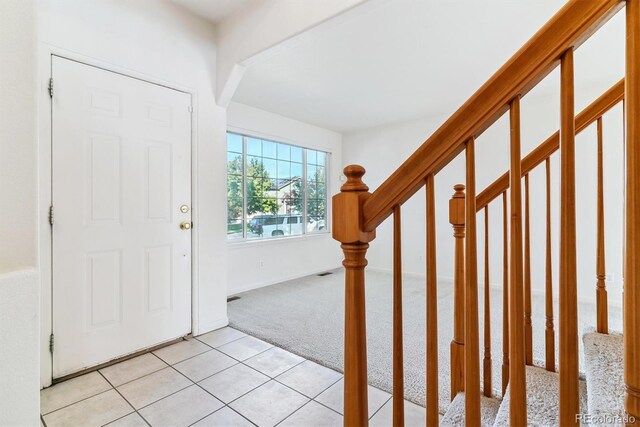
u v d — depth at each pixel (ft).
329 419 5.51
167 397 6.09
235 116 13.69
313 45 8.91
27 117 2.13
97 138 7.02
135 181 7.65
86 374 6.82
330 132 18.76
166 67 8.15
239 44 8.53
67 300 6.64
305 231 17.54
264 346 8.34
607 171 11.69
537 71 2.05
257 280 14.57
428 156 2.51
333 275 17.25
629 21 1.75
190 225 8.74
